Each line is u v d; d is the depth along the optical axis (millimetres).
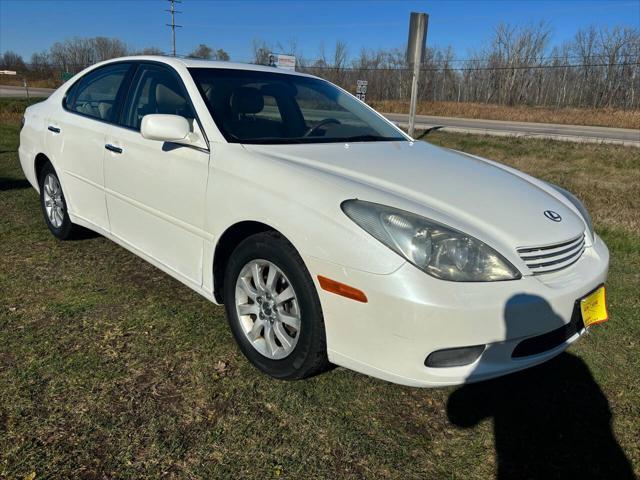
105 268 3775
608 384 2711
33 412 2217
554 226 2400
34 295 3297
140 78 3373
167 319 3074
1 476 1874
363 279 2053
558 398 2584
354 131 3334
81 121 3723
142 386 2443
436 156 3078
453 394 2568
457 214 2262
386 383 2604
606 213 6176
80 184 3750
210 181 2643
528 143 13656
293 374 2426
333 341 2221
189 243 2834
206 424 2227
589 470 2129
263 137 2885
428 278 2002
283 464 2043
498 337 2076
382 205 2156
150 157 3008
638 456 2213
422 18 8711
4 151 8625
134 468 1965
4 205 5293
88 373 2512
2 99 23734
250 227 2557
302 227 2215
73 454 2006
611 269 4352
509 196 2547
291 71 3730
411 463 2105
